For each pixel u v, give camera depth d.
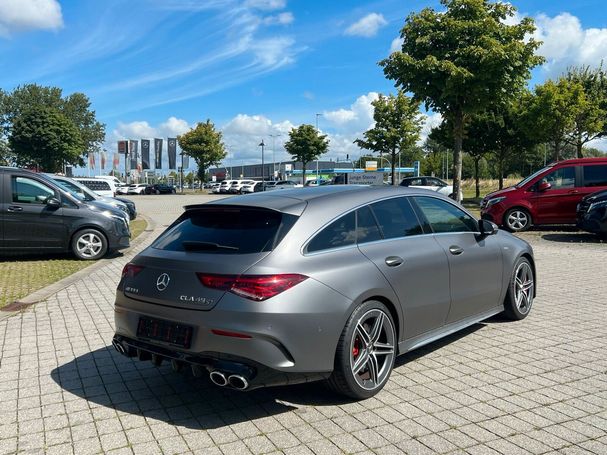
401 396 3.97
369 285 3.85
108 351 5.21
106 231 11.11
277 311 3.38
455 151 19.56
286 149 55.91
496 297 5.48
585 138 29.69
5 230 10.32
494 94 18.33
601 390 4.01
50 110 62.75
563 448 3.17
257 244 3.65
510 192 14.70
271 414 3.72
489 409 3.71
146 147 80.56
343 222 4.04
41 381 4.44
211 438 3.39
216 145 68.19
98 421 3.68
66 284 8.52
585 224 12.55
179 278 3.65
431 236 4.71
